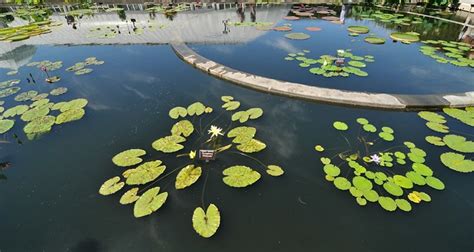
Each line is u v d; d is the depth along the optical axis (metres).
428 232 2.74
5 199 3.25
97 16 14.39
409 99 4.98
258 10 14.59
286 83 5.69
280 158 3.72
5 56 8.30
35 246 2.72
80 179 3.49
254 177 3.30
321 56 7.41
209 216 2.86
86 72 6.70
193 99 5.34
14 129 4.52
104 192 3.21
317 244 2.66
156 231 2.80
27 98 5.45
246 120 4.52
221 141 4.05
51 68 7.00
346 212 2.95
